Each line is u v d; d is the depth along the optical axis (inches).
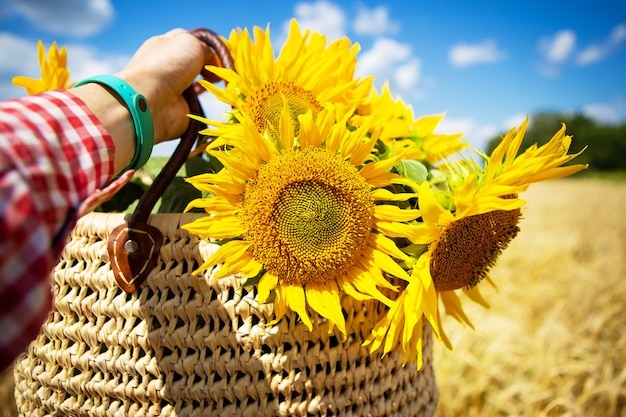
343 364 14.5
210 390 14.0
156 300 14.2
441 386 34.6
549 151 14.0
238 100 15.6
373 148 15.6
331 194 14.0
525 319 50.9
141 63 15.5
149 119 13.3
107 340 14.4
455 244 14.9
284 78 16.7
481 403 36.0
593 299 56.4
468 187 13.6
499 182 14.0
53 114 9.7
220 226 13.6
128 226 13.9
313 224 13.7
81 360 14.7
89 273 14.6
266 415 14.2
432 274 15.3
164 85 15.4
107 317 14.7
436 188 16.8
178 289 14.2
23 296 7.0
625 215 158.9
